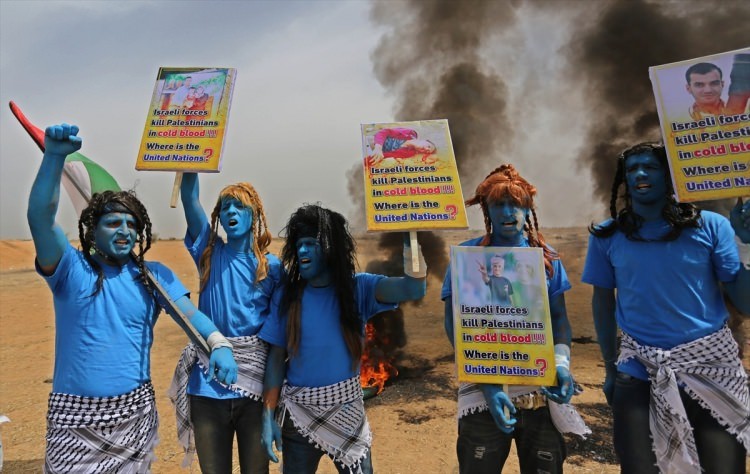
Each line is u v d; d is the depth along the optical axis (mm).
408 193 3025
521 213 2926
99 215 2826
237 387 3059
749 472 4172
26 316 14828
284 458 3100
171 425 5922
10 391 7523
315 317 3049
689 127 2709
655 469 2764
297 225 3084
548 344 2799
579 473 4250
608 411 5621
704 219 2789
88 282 2762
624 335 2939
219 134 3287
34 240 2641
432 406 6414
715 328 2695
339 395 3025
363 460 3119
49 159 2609
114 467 2709
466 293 2910
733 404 2607
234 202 3279
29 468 4867
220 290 3242
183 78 3393
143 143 3316
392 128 3117
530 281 2865
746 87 2637
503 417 2744
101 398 2686
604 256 3098
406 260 2998
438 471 4590
